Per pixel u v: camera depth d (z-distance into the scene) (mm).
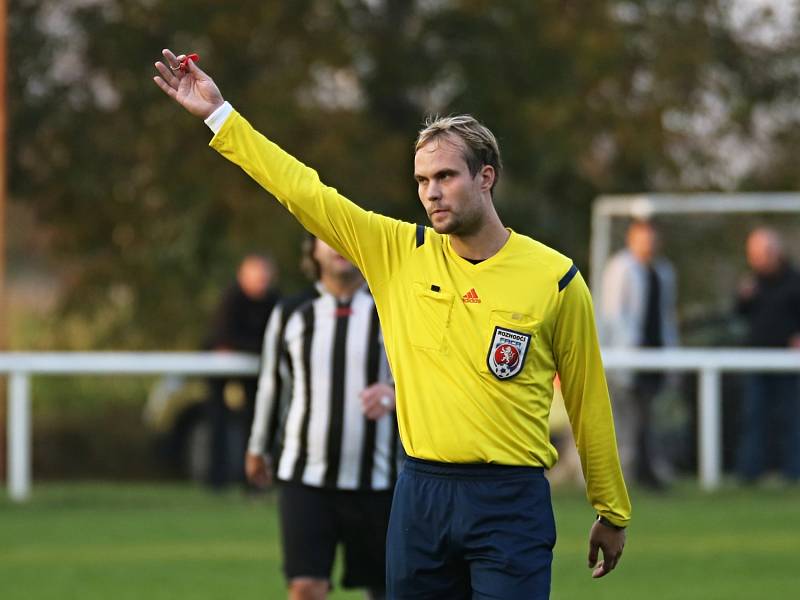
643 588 23109
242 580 23797
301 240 52688
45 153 54656
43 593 22656
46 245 58594
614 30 54656
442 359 12406
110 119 54281
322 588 17219
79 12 54219
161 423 42656
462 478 12336
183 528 29531
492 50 54938
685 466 40469
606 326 36188
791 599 22203
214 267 54062
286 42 53625
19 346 59125
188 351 56250
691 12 56812
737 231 42906
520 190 56812
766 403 36719
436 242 12781
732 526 29703
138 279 55938
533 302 12383
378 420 17219
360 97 55812
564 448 37875
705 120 58406
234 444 38938
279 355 17812
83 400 55281
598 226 42906
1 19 41188
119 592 22703
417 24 55125
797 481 36688
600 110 55125
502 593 12195
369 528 17297
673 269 43250
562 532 28750
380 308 12898
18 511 32250
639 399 35219
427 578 12594
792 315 37188
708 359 35656
